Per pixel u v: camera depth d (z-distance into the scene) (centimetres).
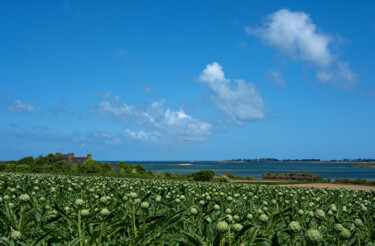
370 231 525
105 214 441
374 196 1078
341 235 371
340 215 663
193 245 443
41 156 6334
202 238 491
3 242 411
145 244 482
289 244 465
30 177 1469
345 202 889
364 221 555
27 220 513
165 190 838
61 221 543
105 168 6247
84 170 5281
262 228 466
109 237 516
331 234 497
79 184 1158
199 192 1075
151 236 509
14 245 398
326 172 19488
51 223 487
